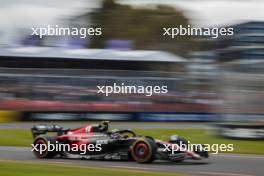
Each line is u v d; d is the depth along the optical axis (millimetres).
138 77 127312
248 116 82562
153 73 128375
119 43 155000
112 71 126500
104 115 126625
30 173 36000
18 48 144000
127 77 127000
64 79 125000
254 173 39219
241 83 83688
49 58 143500
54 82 124625
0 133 87500
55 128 52438
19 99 123125
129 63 147625
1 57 140500
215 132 79875
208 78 130625
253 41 130375
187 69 138750
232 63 86875
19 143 71812
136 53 149250
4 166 41188
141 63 146000
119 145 47875
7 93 122938
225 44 135500
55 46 147750
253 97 82625
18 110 122750
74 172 37031
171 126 110500
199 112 130000
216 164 45438
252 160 49625
